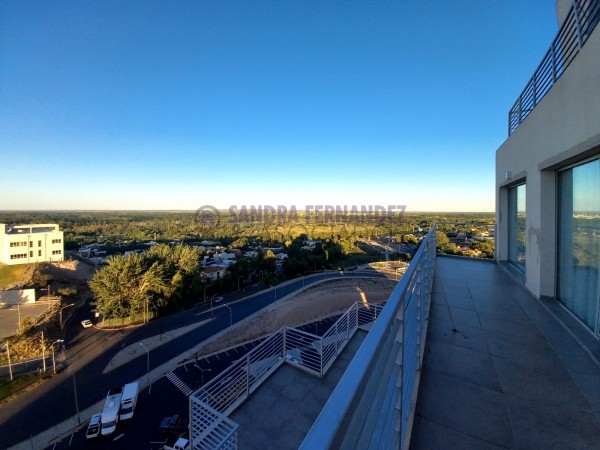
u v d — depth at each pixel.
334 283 32.62
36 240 35.84
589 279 2.85
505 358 2.25
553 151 3.29
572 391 1.84
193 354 19.44
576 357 2.25
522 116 5.15
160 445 12.01
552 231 3.61
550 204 3.64
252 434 4.13
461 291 4.05
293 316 24.12
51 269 33.84
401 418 1.11
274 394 4.86
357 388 0.55
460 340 2.56
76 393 15.27
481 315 3.15
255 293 32.53
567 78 2.96
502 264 5.88
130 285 25.52
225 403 4.52
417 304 1.95
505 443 1.45
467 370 2.09
